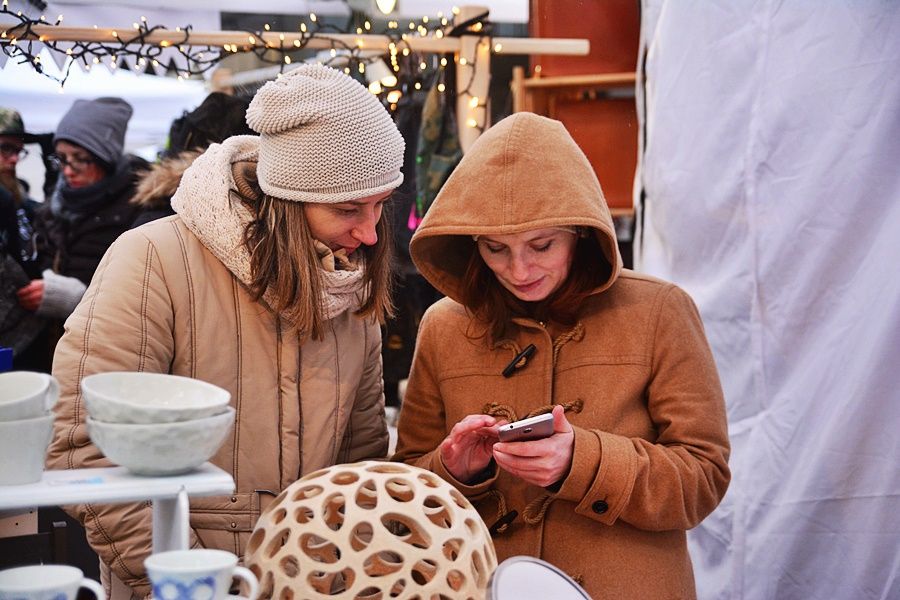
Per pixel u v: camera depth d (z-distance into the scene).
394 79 3.27
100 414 1.12
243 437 1.68
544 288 1.73
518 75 3.95
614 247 1.67
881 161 2.26
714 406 1.72
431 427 1.91
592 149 3.95
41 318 3.46
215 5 3.06
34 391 1.14
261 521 1.33
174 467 1.13
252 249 1.63
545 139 1.70
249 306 1.69
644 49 3.24
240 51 3.01
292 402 1.71
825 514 2.34
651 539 1.70
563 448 1.58
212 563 1.04
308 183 1.60
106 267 1.63
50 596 0.97
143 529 1.52
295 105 1.58
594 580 1.67
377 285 1.78
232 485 1.13
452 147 3.41
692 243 2.81
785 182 2.48
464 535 1.30
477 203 1.67
